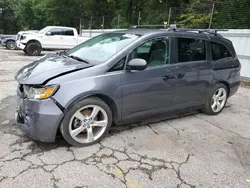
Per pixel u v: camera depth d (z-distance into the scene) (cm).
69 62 311
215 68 407
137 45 314
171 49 349
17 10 3080
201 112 452
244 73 832
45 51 1466
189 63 369
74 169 246
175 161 275
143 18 1770
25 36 1259
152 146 305
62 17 2580
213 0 1067
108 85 288
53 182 225
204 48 394
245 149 317
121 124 326
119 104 305
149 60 328
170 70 343
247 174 261
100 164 258
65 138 279
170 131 354
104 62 296
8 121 348
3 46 1711
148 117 346
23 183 220
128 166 258
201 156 291
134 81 309
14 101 440
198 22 1101
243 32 814
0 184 217
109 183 229
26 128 275
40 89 260
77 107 276
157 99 339
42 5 2623
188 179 245
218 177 252
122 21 1972
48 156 265
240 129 384
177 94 361
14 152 269
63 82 266
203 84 394
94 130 305
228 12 969
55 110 262
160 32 343
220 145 323
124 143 307
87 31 1917
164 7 1581
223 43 429
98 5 2417
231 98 580
